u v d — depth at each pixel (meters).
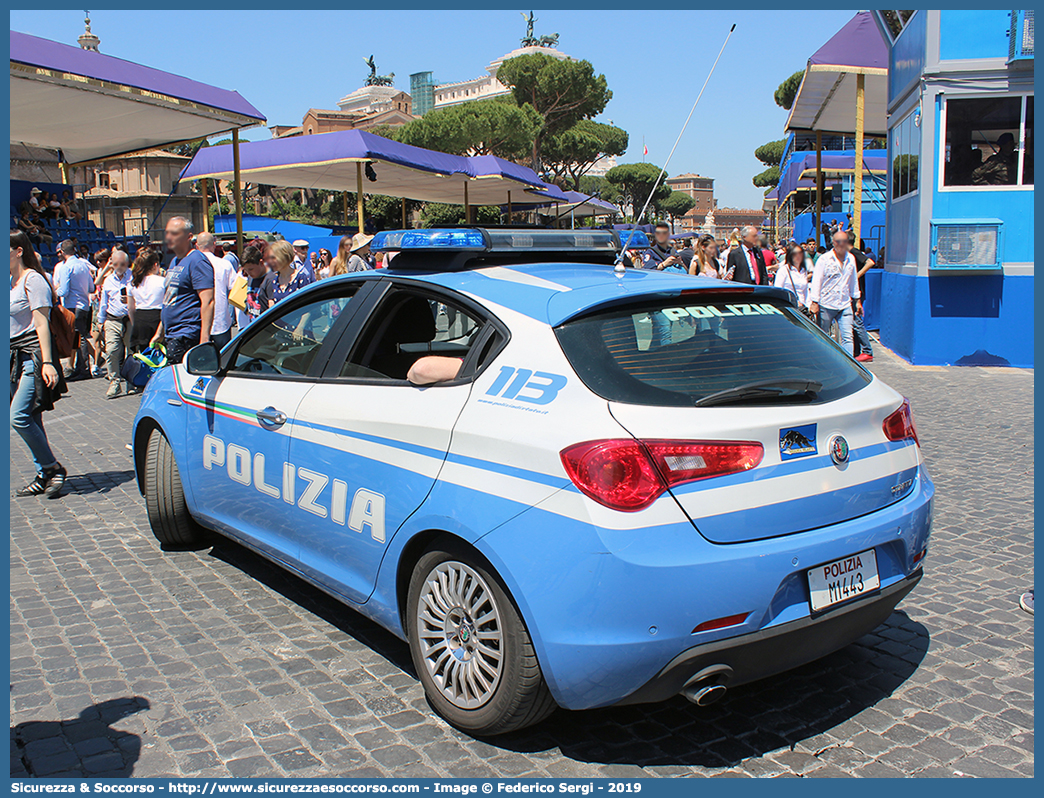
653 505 2.46
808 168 28.64
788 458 2.68
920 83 11.70
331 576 3.49
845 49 16.33
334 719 3.08
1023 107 11.27
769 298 3.26
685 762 2.81
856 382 3.08
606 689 2.54
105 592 4.29
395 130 77.81
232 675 3.41
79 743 2.94
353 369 3.51
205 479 4.36
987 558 4.63
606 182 95.75
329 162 17.58
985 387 10.06
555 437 2.57
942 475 6.29
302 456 3.58
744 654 2.57
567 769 2.78
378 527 3.15
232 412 4.10
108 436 8.28
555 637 2.53
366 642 3.71
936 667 3.44
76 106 14.20
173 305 6.41
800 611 2.66
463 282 3.28
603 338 2.77
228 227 22.97
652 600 2.44
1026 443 7.21
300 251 13.14
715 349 2.85
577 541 2.47
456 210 50.81
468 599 2.86
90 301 13.02
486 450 2.76
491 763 2.80
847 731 2.99
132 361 9.49
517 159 60.88
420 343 3.34
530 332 2.87
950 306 11.80
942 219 11.55
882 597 2.86
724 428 2.57
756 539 2.59
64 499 6.06
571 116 65.06
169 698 3.23
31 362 5.89
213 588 4.33
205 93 14.98
